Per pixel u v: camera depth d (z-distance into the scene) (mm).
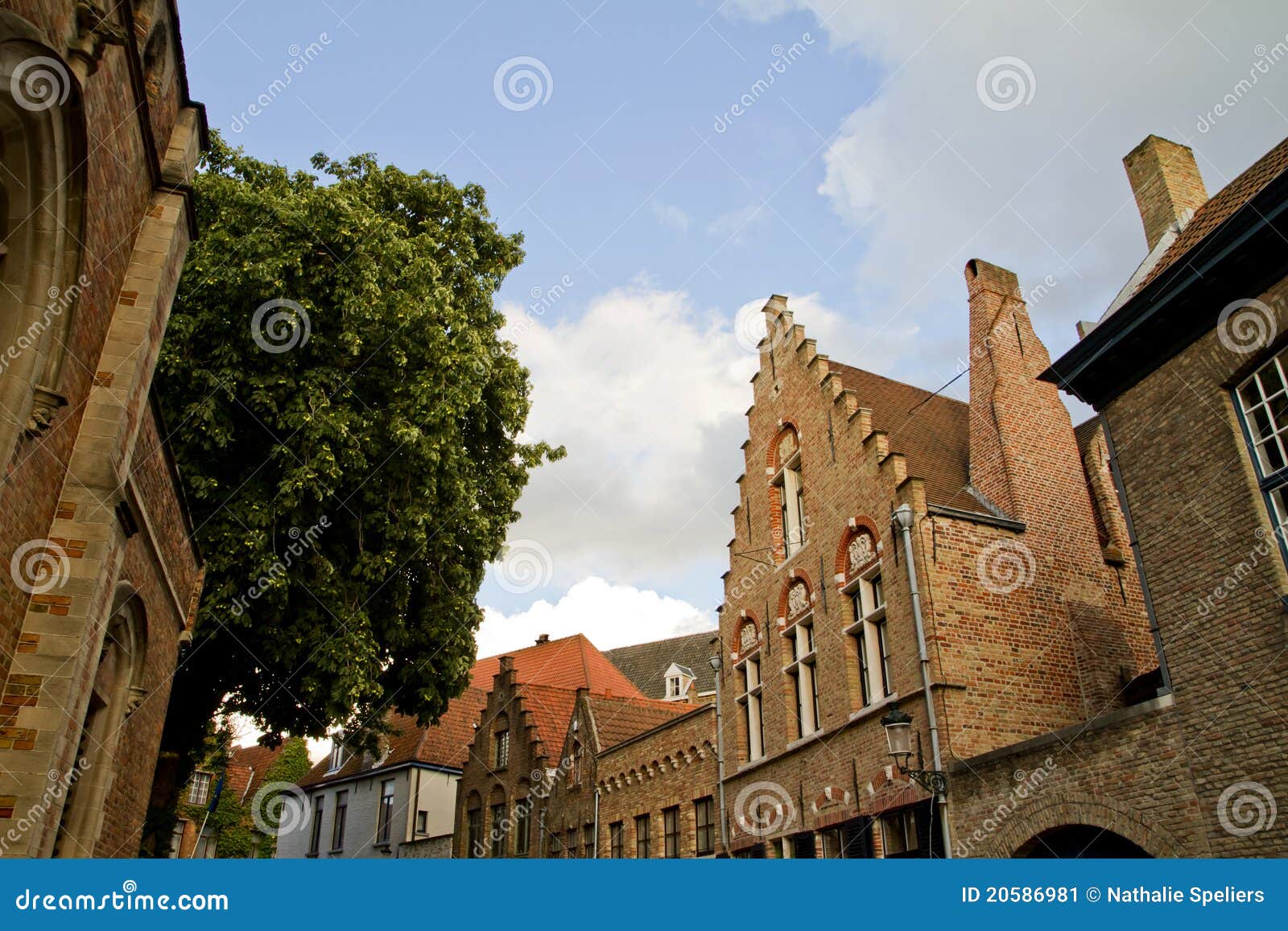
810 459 18641
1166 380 11273
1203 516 10516
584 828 25625
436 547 16406
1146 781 10359
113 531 7742
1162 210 14695
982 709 13656
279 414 14672
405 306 15555
